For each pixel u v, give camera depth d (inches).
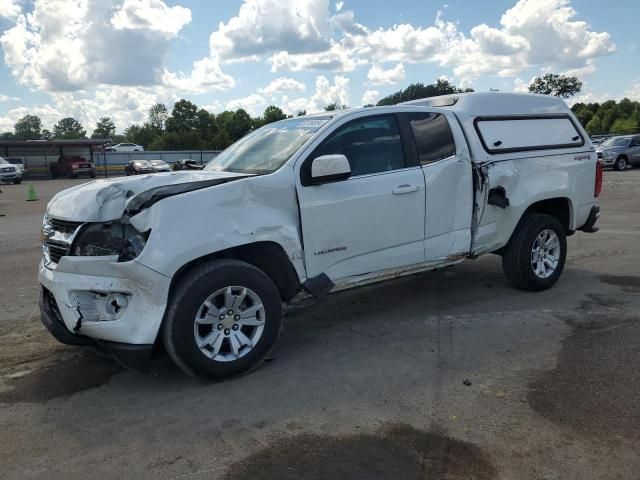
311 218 170.1
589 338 182.2
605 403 138.4
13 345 189.3
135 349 143.7
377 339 187.6
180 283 148.3
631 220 433.7
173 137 3302.2
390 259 190.2
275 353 178.4
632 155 1035.3
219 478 112.4
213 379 154.4
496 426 128.9
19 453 123.0
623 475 110.1
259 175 165.5
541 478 109.8
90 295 149.5
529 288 235.3
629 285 245.1
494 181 211.0
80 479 113.2
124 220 145.4
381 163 188.4
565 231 252.1
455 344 180.9
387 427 129.9
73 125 5905.5
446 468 113.6
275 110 3727.9
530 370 158.9
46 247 164.6
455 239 207.5
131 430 131.9
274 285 161.5
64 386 157.2
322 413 137.3
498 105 226.4
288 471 114.0
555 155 236.5
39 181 1530.5
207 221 149.8
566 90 3048.7
